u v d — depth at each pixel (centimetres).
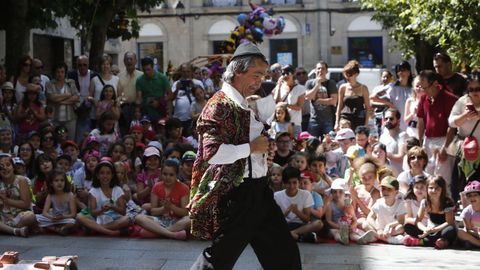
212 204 432
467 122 785
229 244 430
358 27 3519
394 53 3481
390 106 1034
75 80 1130
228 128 424
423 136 862
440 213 721
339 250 704
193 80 1239
